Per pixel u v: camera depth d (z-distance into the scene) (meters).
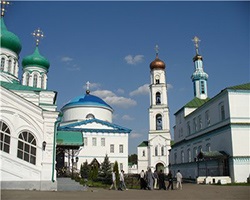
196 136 42.78
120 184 24.83
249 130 31.94
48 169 20.70
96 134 56.69
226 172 32.28
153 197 17.12
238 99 33.22
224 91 33.91
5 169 19.39
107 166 48.09
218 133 35.16
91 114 62.88
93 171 36.31
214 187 26.16
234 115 32.75
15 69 33.78
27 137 20.56
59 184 22.58
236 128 31.92
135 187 27.92
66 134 28.16
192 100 53.41
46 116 21.41
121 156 56.25
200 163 39.66
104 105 64.88
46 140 21.14
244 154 31.20
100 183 32.31
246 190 22.03
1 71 31.12
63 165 35.22
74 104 63.81
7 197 15.16
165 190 23.86
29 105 20.83
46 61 39.75
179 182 25.48
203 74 57.41
